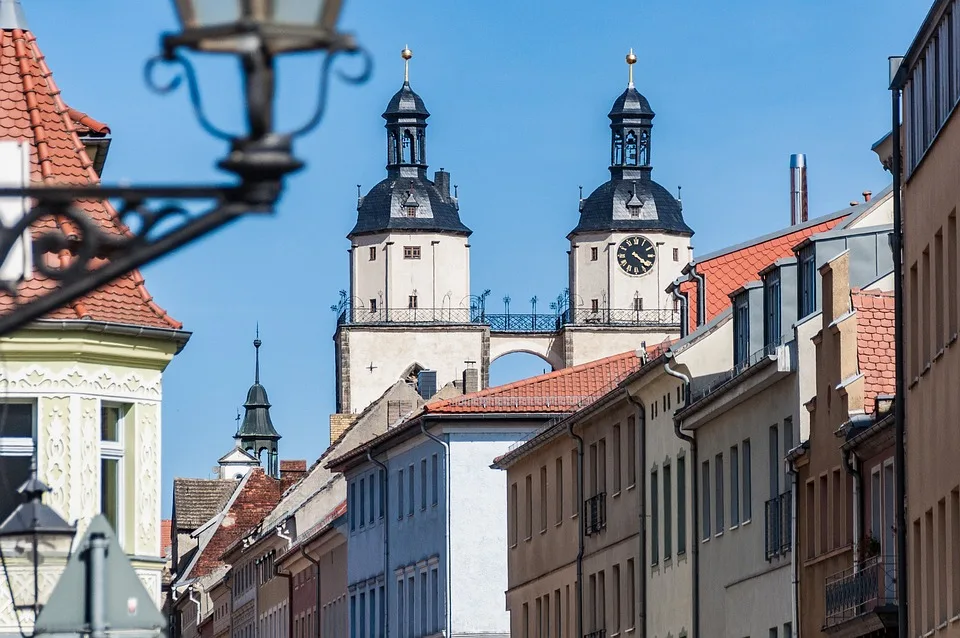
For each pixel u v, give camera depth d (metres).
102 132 69.56
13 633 53.62
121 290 63.31
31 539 36.31
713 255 119.62
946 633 71.12
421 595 157.75
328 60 16.11
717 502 103.00
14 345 60.81
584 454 127.38
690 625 106.62
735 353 102.50
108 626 29.09
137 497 62.84
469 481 151.38
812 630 88.12
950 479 70.19
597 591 123.62
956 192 69.50
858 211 98.56
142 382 63.28
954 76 70.12
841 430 83.44
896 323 78.50
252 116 16.14
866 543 81.69
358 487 176.88
